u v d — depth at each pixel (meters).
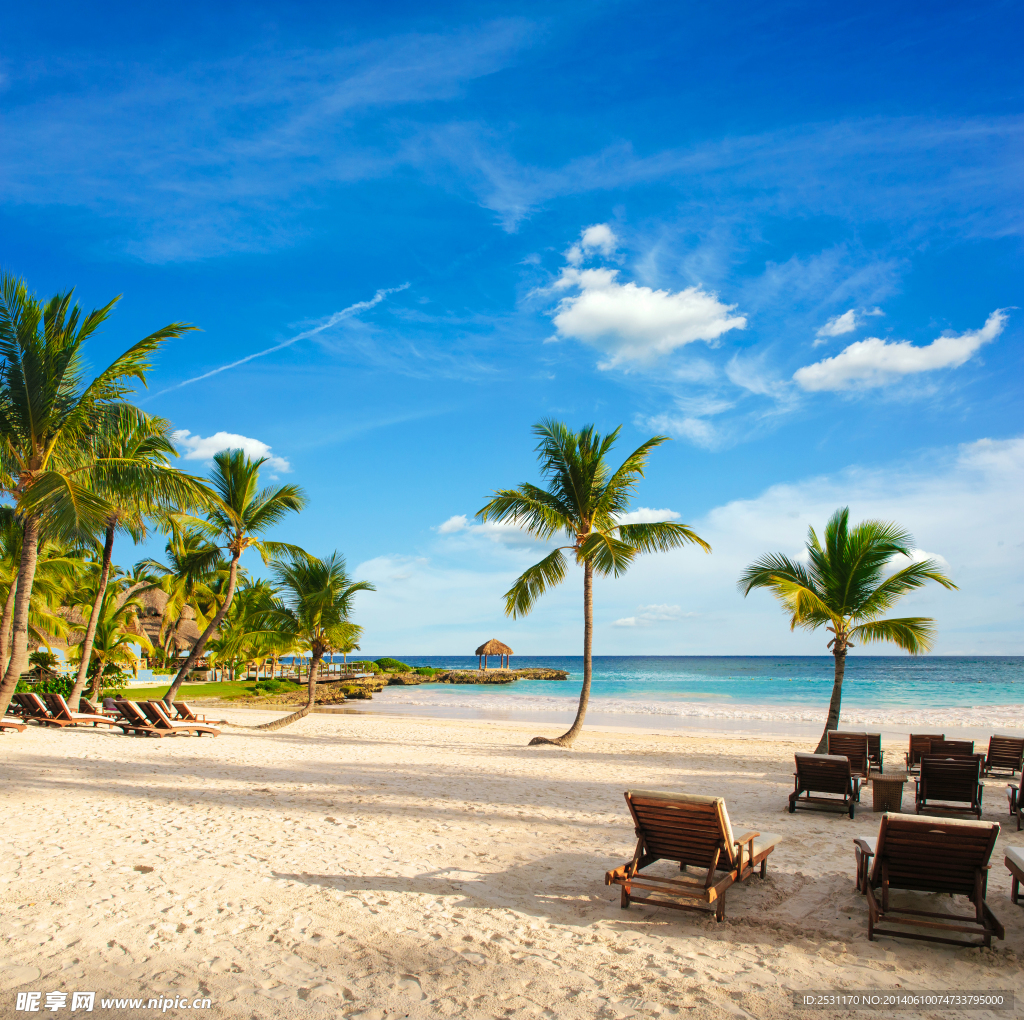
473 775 10.65
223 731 17.06
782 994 3.52
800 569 14.34
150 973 3.66
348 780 9.81
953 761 8.22
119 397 13.81
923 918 4.24
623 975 3.71
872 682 54.50
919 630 13.32
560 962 3.86
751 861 5.02
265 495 18.81
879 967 3.86
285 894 4.89
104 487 13.57
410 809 7.90
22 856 5.65
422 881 5.25
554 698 42.62
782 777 11.39
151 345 13.15
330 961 3.84
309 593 19.41
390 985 3.57
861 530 13.72
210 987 3.52
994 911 4.79
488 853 6.07
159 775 9.73
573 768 11.80
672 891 4.57
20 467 13.02
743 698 39.88
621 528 15.43
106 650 23.69
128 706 15.00
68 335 13.21
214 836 6.45
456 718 28.14
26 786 8.55
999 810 8.88
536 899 4.89
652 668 94.38
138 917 4.42
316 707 33.28
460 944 4.09
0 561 18.30
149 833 6.50
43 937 4.09
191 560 18.94
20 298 12.74
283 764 11.27
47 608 21.08
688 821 4.68
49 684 22.22
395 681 62.47
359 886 5.10
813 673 73.19
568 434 15.61
